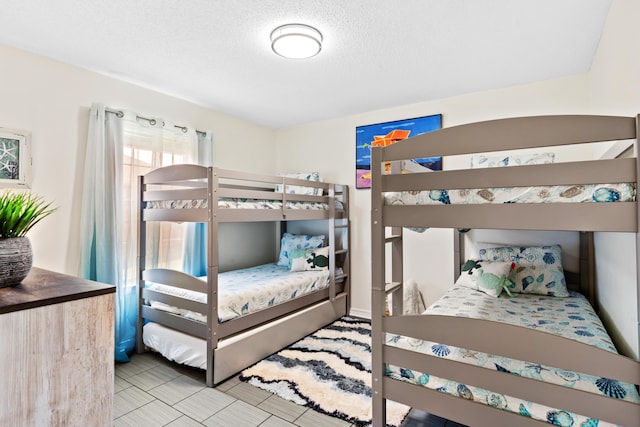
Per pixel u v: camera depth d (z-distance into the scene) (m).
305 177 4.08
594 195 1.23
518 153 3.00
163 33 2.13
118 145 2.78
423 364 1.58
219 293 2.59
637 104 1.53
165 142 3.18
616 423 1.21
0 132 2.23
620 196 1.19
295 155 4.43
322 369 2.54
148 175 2.91
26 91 2.36
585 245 2.74
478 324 1.45
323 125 4.20
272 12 1.90
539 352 1.33
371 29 2.09
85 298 1.20
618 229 1.20
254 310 2.71
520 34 2.15
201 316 2.44
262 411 2.04
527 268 2.72
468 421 1.48
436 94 3.27
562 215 1.28
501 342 1.40
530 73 2.78
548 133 1.31
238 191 2.64
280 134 4.56
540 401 1.33
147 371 2.57
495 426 1.42
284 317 3.04
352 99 3.40
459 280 2.94
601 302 2.38
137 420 1.95
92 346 1.22
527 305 2.31
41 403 1.10
